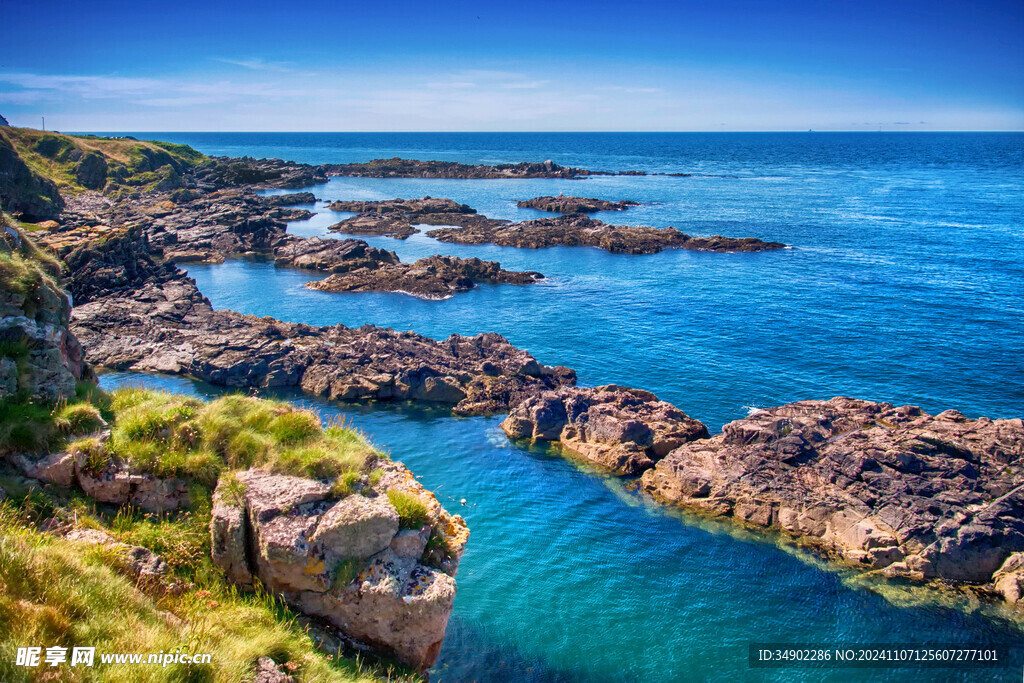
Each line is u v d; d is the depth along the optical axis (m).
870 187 186.25
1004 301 70.62
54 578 11.07
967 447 31.05
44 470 13.88
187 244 99.81
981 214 131.88
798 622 24.62
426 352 49.91
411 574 13.41
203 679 10.61
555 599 25.66
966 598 25.61
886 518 28.36
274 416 16.22
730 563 27.94
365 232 116.94
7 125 143.50
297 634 12.54
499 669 21.95
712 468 33.06
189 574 13.21
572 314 67.44
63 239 78.56
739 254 98.62
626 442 36.62
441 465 36.25
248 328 54.47
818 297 73.44
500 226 117.75
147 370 49.69
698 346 57.12
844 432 34.41
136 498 14.21
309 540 13.00
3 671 9.13
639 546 29.11
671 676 22.03
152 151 164.25
